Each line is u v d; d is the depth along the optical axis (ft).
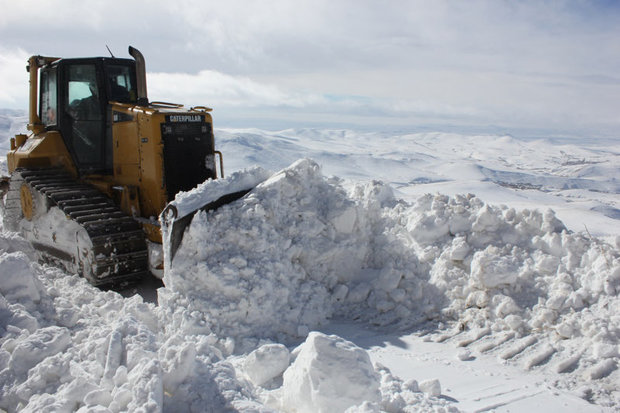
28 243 20.51
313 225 17.61
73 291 17.25
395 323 15.60
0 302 11.96
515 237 16.71
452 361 12.91
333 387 9.00
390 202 21.07
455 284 15.85
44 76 24.57
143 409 7.36
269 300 14.98
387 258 17.78
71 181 23.43
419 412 9.10
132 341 9.98
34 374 9.23
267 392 10.35
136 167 21.76
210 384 8.62
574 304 13.83
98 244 19.42
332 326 15.71
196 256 15.34
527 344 13.33
